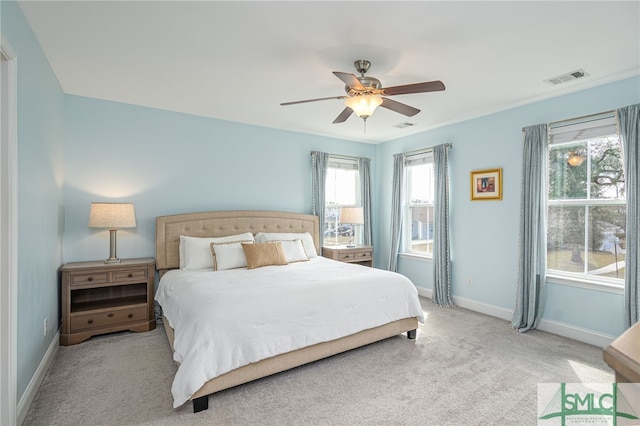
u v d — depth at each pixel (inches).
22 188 80.2
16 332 73.5
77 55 101.7
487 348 119.3
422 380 96.7
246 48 97.5
